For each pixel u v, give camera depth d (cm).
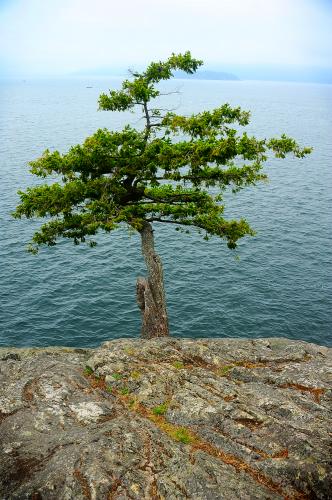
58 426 1083
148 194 1859
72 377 1316
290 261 4825
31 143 11788
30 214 1753
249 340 1712
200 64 1784
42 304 3741
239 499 848
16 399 1195
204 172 1711
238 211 6569
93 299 3859
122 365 1367
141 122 17888
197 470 916
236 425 1057
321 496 870
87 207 1738
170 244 5212
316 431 1020
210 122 1695
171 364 1409
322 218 6381
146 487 884
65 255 4819
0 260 4575
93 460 938
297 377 1320
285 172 9425
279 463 930
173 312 3688
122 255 4900
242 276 4403
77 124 16988
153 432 1051
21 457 977
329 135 15562
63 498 861
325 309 3847
